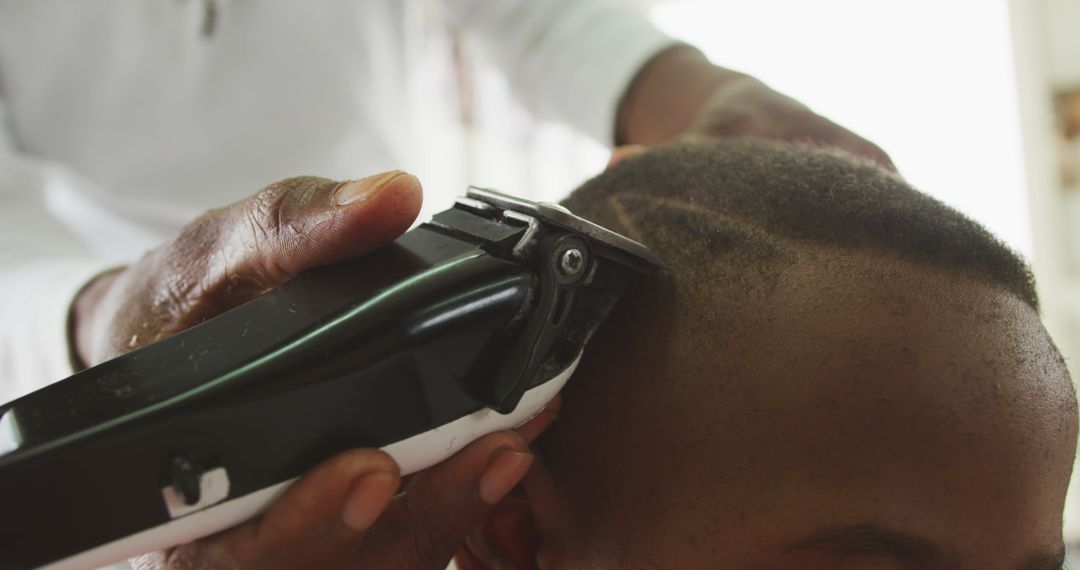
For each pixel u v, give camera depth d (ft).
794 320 1.30
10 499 0.88
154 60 2.87
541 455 1.47
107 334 1.56
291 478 0.99
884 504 1.26
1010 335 1.33
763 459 1.28
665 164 1.63
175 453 0.92
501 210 1.16
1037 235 4.90
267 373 0.96
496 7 3.27
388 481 1.00
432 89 5.08
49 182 3.20
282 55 2.97
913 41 5.14
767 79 5.45
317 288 1.10
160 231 3.02
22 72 2.82
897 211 1.39
